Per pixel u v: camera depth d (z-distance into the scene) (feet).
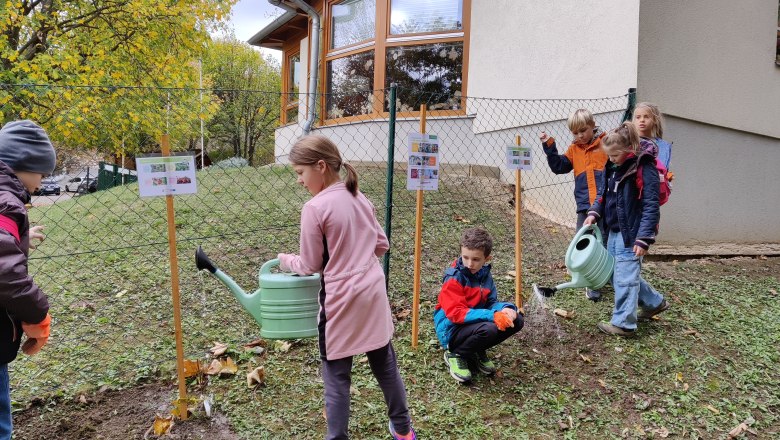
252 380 9.62
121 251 16.16
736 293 15.16
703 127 19.42
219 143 92.53
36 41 36.11
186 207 20.57
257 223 18.49
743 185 21.01
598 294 13.91
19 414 8.66
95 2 35.63
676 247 18.98
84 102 29.19
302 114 39.73
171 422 8.39
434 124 26.66
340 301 7.10
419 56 27.73
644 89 17.29
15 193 6.10
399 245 16.65
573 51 19.66
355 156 29.58
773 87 21.74
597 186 13.61
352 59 31.76
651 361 11.19
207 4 40.11
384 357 7.69
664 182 12.09
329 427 7.27
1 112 28.68
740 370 11.02
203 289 13.47
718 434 9.01
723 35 19.45
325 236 7.17
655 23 17.30
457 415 9.07
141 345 10.84
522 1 22.24
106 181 30.04
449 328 10.10
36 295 5.85
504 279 14.96
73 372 9.87
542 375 10.53
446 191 22.15
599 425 9.07
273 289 8.06
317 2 35.42
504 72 23.57
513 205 21.72
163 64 38.11
